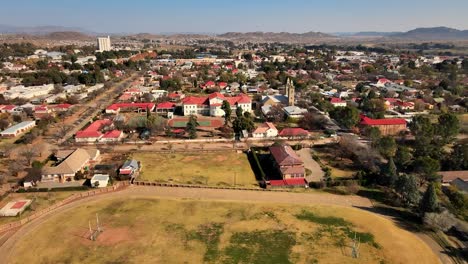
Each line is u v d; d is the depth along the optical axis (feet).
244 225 279.90
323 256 239.91
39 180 361.10
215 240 259.19
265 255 241.14
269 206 313.12
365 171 377.50
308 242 256.52
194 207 311.06
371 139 474.49
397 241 258.37
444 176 361.51
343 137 463.83
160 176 380.99
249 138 510.17
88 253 244.22
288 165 376.27
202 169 403.54
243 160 433.48
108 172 377.09
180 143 492.95
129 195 336.49
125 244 254.47
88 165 404.77
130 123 545.85
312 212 302.25
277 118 602.03
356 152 412.57
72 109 652.07
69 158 385.09
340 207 312.29
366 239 260.83
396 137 509.35
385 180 350.84
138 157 439.22
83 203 319.68
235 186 357.41
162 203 319.06
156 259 237.04
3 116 583.17
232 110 650.43
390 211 306.55
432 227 274.36
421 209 289.12
